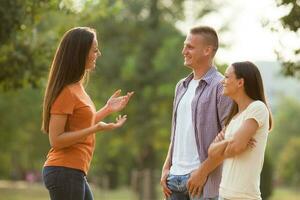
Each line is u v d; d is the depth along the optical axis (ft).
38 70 80.69
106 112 41.86
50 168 39.11
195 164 41.83
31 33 80.38
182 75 229.45
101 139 237.66
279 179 414.41
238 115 38.73
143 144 234.58
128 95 42.27
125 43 244.42
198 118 41.73
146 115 233.76
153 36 240.94
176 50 230.48
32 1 74.69
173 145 43.21
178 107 42.96
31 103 186.19
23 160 306.14
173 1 247.09
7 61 79.36
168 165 43.73
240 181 37.88
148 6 247.09
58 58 39.17
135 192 200.44
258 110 37.88
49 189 39.42
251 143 37.96
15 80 81.10
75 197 39.19
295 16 58.85
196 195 40.86
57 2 78.07
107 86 237.66
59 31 85.20
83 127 39.06
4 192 241.76
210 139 41.47
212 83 41.78
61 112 38.58
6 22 72.74
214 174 41.04
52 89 38.88
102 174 306.14
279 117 553.64
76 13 87.40
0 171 280.51
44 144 238.68
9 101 181.16
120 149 248.11
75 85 39.24
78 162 39.09
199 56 42.37
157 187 224.12
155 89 232.12
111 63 239.30
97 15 92.27
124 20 243.60
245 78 38.60
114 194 285.84
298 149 412.98
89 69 39.83
